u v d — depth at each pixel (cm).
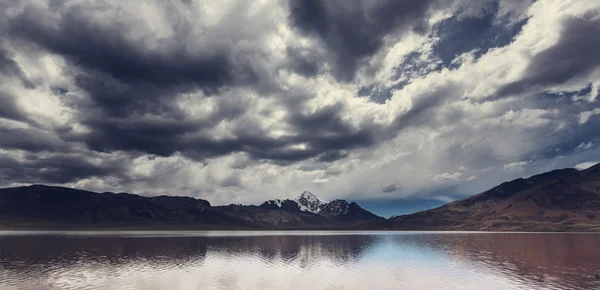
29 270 4922
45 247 8844
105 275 4578
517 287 3866
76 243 10619
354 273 4969
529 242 11762
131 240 12912
